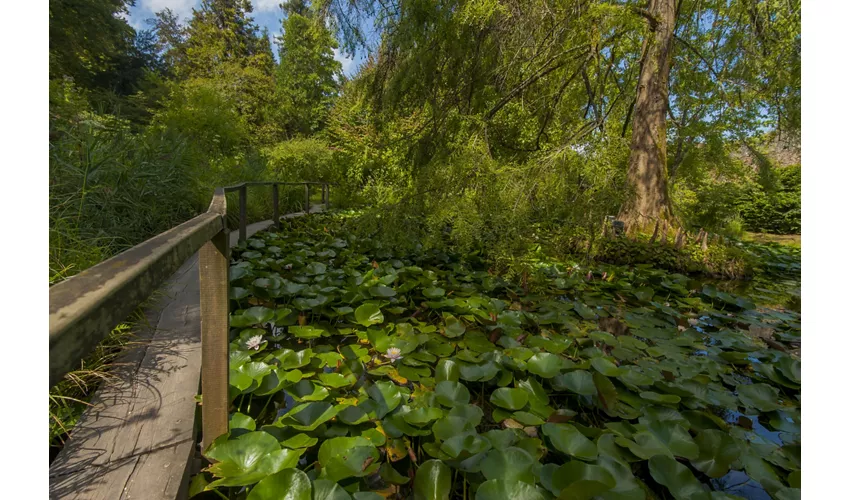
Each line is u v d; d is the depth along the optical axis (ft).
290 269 10.93
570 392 5.73
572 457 4.14
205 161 19.76
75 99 13.25
